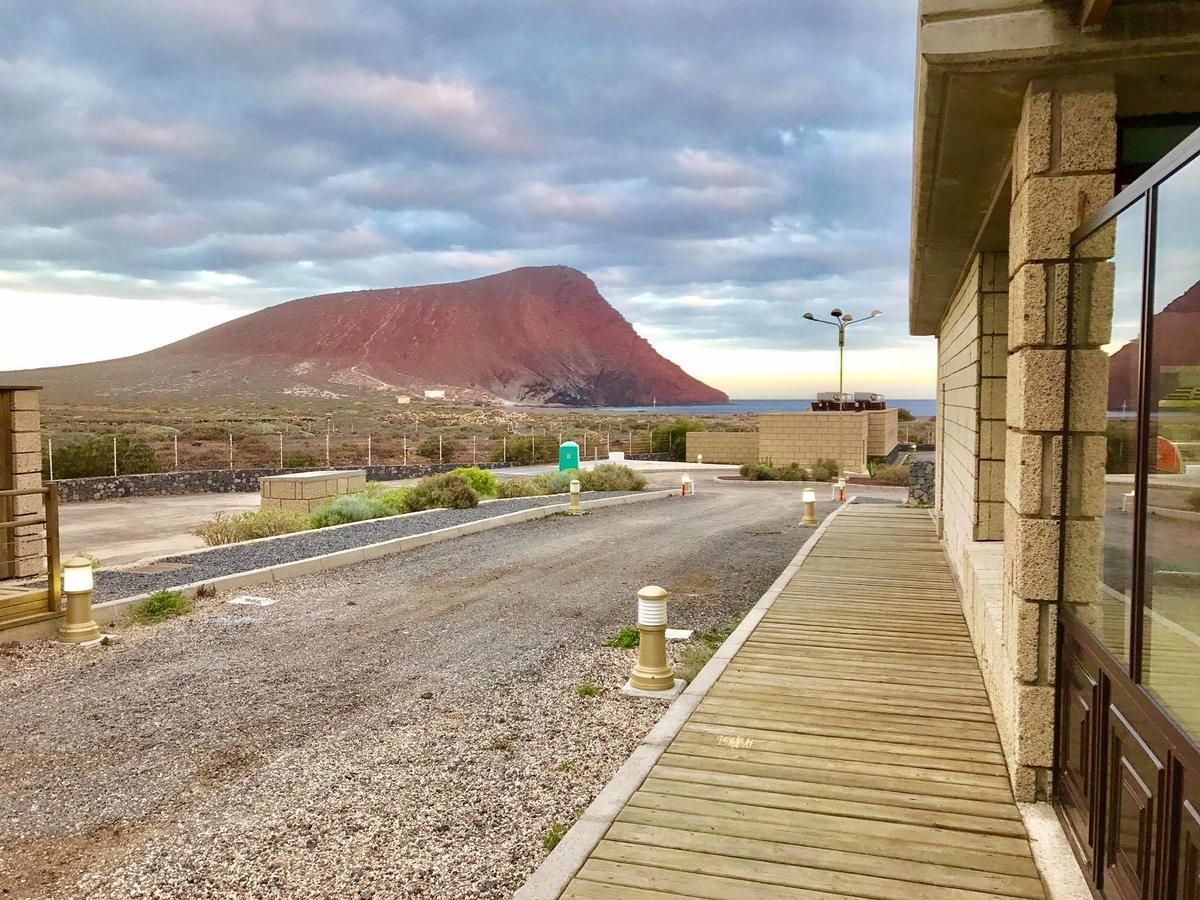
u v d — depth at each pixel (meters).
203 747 5.20
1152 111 3.84
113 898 3.50
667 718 5.05
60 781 4.72
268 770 4.82
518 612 8.98
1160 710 2.39
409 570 11.57
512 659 7.14
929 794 3.98
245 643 7.73
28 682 6.57
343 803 4.36
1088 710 3.22
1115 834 2.88
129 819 4.23
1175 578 2.52
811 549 11.92
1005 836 3.57
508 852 3.80
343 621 8.59
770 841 3.55
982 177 5.07
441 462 38.25
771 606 8.19
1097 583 3.36
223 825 4.14
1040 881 3.21
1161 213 2.60
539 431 65.75
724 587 10.31
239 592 10.02
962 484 9.15
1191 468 2.44
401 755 5.01
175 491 26.55
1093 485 3.47
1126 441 2.92
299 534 14.08
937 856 3.41
